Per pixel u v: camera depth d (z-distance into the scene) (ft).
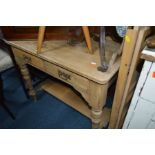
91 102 2.86
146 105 2.61
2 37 3.50
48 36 3.23
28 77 4.30
